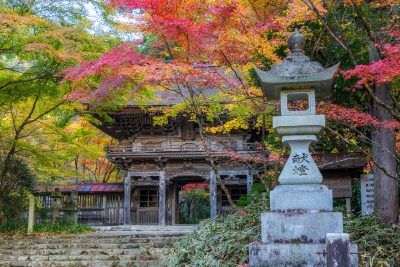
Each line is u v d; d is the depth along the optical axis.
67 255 12.27
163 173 24.06
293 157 6.24
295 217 5.90
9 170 17.91
